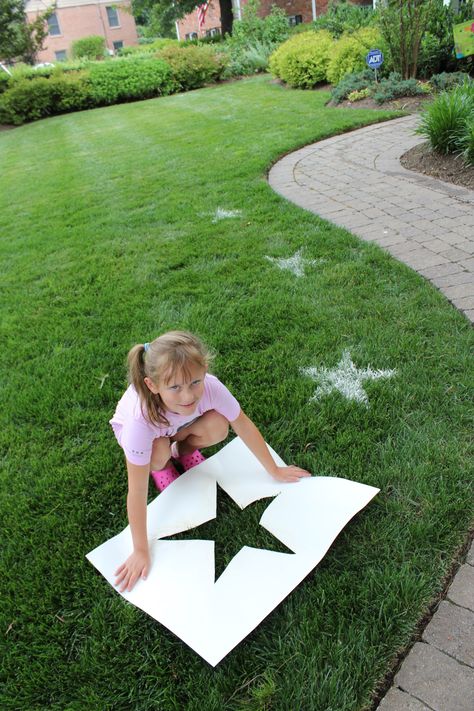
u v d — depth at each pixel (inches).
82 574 65.0
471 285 116.7
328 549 63.1
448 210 162.7
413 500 68.6
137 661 55.3
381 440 79.4
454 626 53.7
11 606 62.1
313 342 103.4
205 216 181.5
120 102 567.5
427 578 58.4
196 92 532.4
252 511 70.7
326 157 242.2
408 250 138.3
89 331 118.8
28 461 83.4
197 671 53.9
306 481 73.0
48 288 143.2
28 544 69.5
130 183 239.9
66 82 535.8
